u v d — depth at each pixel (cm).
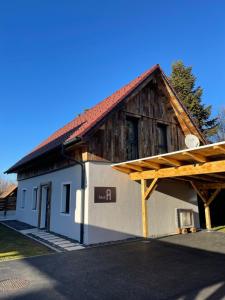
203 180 1145
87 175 899
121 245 845
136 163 863
